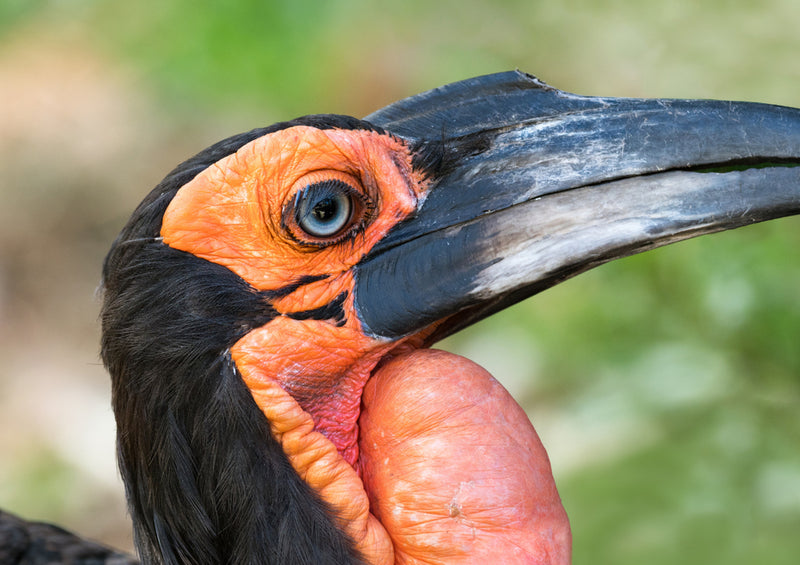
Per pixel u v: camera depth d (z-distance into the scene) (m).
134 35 16.97
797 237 10.31
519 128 6.27
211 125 17.66
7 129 18.59
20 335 15.85
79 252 16.98
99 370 15.19
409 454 5.96
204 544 5.96
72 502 13.65
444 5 15.20
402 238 6.20
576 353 11.29
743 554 8.75
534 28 13.89
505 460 5.88
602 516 9.34
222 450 5.87
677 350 10.11
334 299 6.12
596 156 6.09
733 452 9.36
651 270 10.74
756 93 11.41
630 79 12.71
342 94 15.45
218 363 5.91
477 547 5.80
